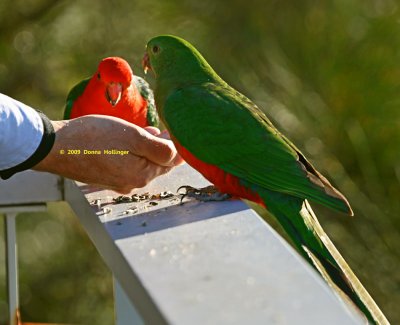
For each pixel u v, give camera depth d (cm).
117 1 1255
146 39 1239
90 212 528
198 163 639
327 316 333
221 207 500
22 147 521
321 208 1089
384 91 1076
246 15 1188
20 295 1246
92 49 1255
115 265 444
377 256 1063
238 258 399
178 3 1230
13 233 642
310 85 1118
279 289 359
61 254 1255
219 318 336
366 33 1106
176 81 700
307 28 1149
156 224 472
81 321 1241
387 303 1052
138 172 574
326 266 598
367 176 1068
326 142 1093
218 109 643
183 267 394
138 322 510
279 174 611
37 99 1288
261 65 1162
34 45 1274
